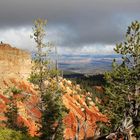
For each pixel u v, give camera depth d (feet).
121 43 106.01
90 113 394.32
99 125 92.68
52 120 143.64
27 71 383.86
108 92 102.68
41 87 144.56
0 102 262.26
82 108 390.83
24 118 235.81
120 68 103.86
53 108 144.15
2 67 352.08
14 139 77.36
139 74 102.01
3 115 226.38
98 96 490.49
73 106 387.75
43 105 145.18
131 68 104.88
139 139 79.05
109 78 104.37
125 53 105.70
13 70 363.15
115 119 95.04
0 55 352.49
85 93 489.67
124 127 69.31
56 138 139.03
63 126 144.97
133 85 102.63
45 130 140.87
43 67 144.56
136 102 94.89
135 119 85.10
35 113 252.42
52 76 144.56
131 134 73.31
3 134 77.56
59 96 147.54
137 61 104.78
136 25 104.73
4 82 339.57
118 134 71.15
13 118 167.53
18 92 145.69
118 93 102.99
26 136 83.87
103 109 103.19
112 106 101.35
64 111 148.25
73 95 442.91
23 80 363.56
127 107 96.48
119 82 104.68
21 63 377.30
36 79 141.18
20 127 163.84
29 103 160.56
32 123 239.91
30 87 356.59
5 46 370.94
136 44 104.88
